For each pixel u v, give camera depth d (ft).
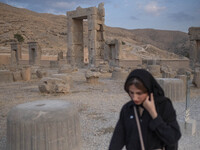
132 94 6.66
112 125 21.18
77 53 114.93
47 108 12.57
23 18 300.61
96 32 104.53
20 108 12.72
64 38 291.79
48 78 38.45
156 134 6.61
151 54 212.02
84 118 23.44
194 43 92.53
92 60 104.32
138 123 6.82
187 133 19.15
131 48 219.61
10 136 12.41
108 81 56.39
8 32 251.39
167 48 461.37
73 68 85.61
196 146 16.71
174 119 6.73
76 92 39.63
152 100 6.56
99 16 106.22
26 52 194.90
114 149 7.20
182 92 31.63
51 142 11.84
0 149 16.11
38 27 293.84
